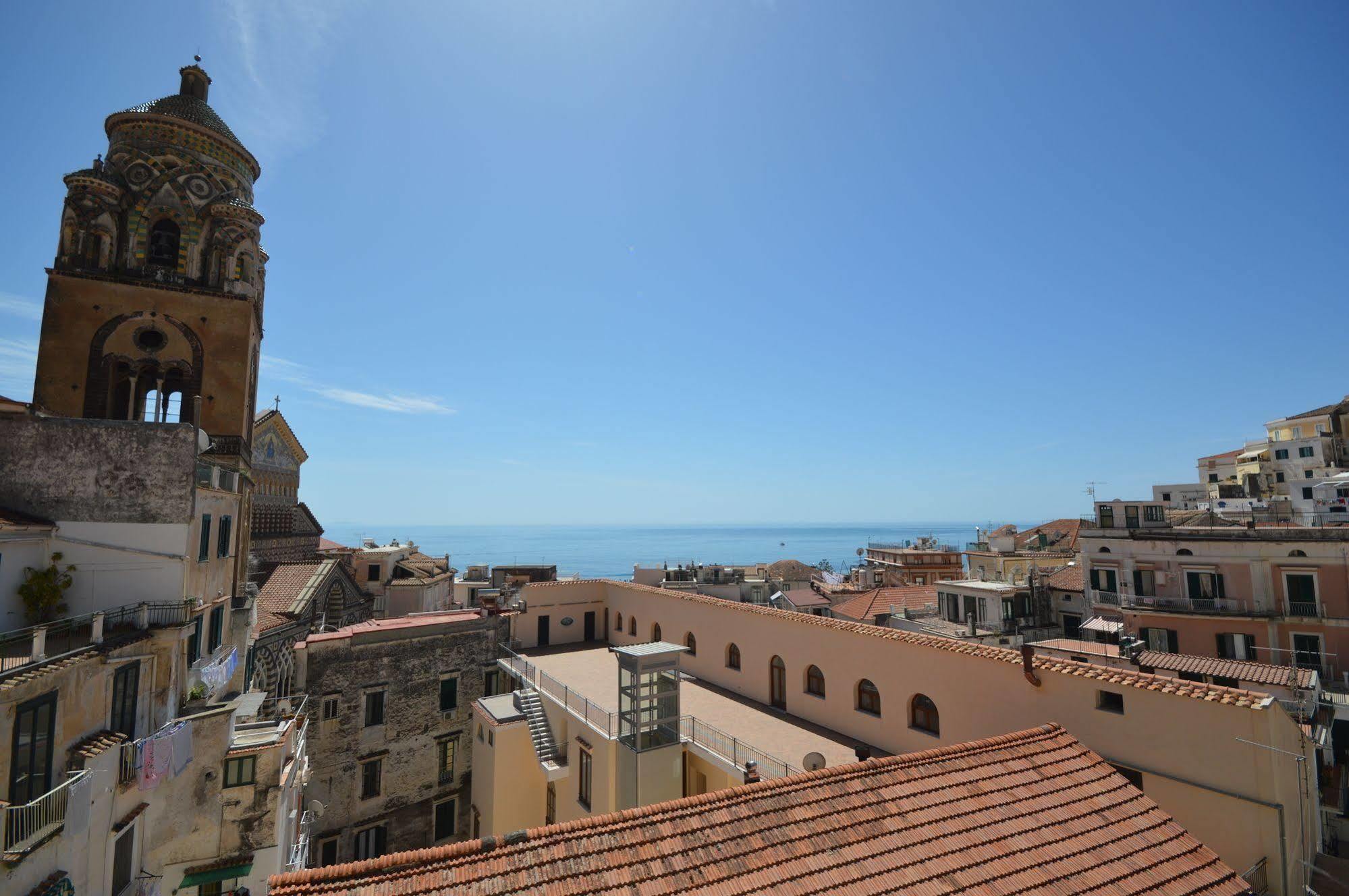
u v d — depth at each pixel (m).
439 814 34.66
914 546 102.69
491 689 37.09
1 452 18.53
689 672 31.98
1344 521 44.09
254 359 29.62
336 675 32.03
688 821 11.08
